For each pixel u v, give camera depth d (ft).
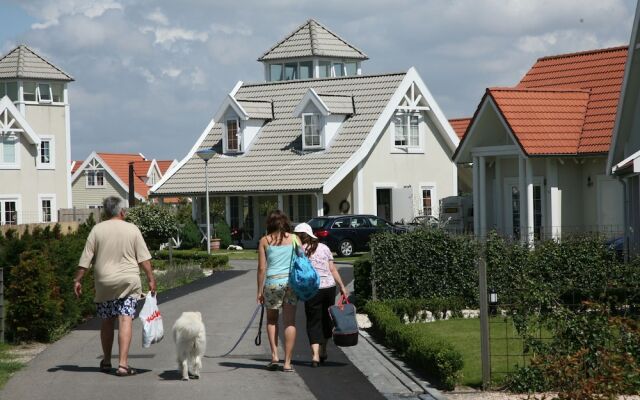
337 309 53.26
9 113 228.63
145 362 55.26
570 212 122.42
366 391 46.52
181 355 49.32
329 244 154.71
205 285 107.65
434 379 49.16
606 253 72.38
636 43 93.50
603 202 120.67
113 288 50.57
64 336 65.72
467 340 61.11
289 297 51.80
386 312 65.46
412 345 52.34
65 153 240.73
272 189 179.93
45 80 239.09
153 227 144.36
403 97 184.85
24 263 61.31
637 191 93.71
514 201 130.00
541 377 45.14
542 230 118.83
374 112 183.11
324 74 221.46
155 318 51.78
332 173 175.32
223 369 52.80
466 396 45.14
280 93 200.44
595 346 44.04
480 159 128.98
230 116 194.49
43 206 235.61
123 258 50.96
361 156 177.47
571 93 125.70
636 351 43.88
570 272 71.67
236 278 116.47
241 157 192.13
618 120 96.17
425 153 187.52
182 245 178.60
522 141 118.83
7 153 229.25
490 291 71.26
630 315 53.52
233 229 190.19
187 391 46.57
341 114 183.83
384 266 76.43
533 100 123.65
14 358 56.54
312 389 47.09
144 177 335.26
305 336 66.18
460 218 165.99
